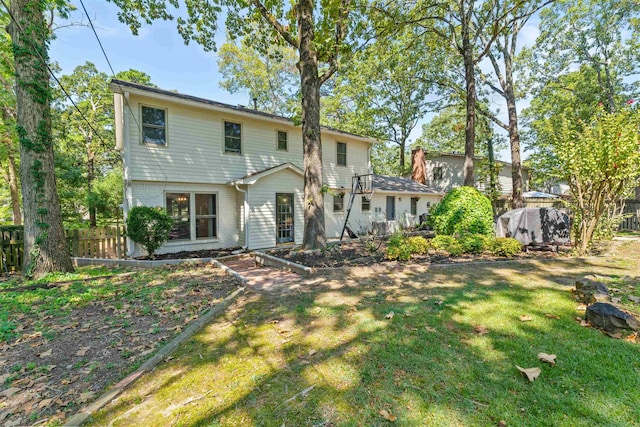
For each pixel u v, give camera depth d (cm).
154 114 884
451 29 1293
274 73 2597
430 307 379
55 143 1502
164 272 645
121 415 200
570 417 183
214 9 969
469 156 1206
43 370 254
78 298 455
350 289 475
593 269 561
